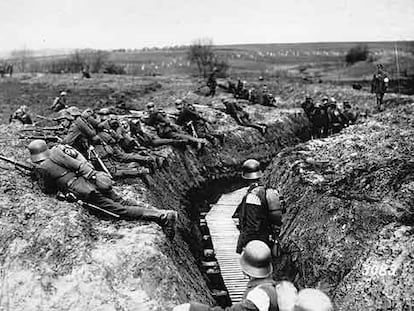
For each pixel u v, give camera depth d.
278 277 7.18
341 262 6.03
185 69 61.38
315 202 7.26
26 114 13.37
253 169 5.75
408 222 5.98
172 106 20.52
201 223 9.91
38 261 5.45
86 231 6.02
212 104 20.72
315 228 6.82
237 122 17.17
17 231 5.80
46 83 31.66
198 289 6.40
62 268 5.38
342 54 97.12
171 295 5.27
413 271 5.06
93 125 8.84
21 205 6.29
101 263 5.47
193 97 22.69
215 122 16.52
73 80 33.19
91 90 27.27
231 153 14.88
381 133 10.16
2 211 6.11
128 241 5.92
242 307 3.65
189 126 13.66
